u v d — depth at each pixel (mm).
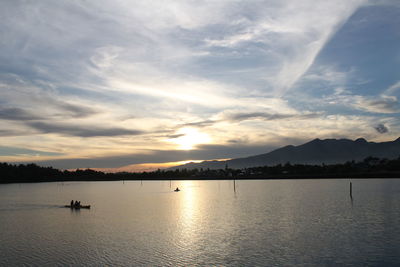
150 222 67188
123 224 65250
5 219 75438
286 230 55906
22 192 196625
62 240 51344
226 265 37781
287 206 92125
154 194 165625
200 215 76875
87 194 171375
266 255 41219
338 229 55906
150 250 44344
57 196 156375
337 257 40125
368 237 49562
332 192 141625
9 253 44062
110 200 127875
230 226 60719
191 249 44469
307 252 42250
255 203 103812
